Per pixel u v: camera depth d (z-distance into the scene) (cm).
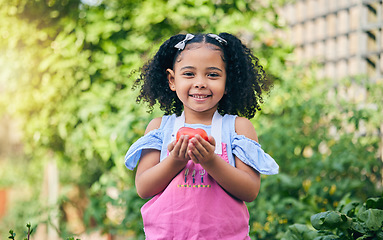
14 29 441
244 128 187
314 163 373
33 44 438
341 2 432
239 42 200
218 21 407
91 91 414
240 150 179
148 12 403
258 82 218
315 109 390
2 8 443
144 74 217
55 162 487
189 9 405
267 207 325
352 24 425
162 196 176
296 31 484
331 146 382
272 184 350
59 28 436
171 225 173
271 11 437
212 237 171
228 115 191
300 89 412
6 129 762
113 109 406
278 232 317
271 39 428
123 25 411
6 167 725
